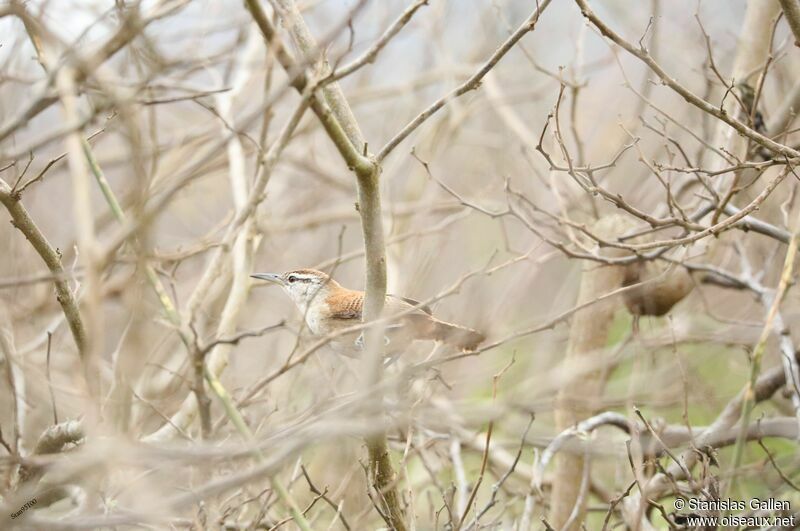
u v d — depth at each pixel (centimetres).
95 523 724
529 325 1362
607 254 1284
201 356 955
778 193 1421
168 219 1866
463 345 1052
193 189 1614
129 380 907
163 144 1549
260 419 1245
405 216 1692
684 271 1230
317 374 1323
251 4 760
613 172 1656
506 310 1478
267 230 1608
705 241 1257
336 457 1239
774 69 1416
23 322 1434
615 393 1338
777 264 1441
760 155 1242
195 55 1305
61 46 935
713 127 1444
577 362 1203
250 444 766
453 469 1265
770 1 1284
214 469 986
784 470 1073
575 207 1462
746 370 1426
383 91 1786
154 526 905
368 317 914
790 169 922
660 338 1266
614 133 1648
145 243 797
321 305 1235
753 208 916
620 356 1233
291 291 1282
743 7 1720
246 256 1305
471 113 1859
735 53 1534
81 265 1120
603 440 1094
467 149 1942
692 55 1641
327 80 800
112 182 1705
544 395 1155
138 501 766
